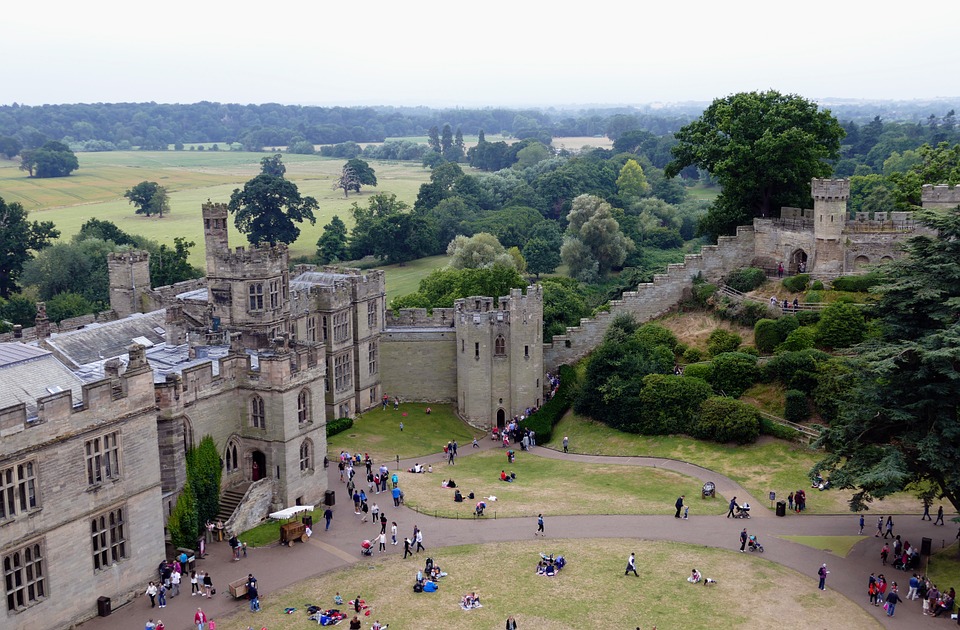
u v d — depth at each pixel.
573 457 120.81
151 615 75.56
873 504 97.44
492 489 106.44
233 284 110.62
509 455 119.81
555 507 99.06
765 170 142.50
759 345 127.12
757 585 80.00
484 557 86.00
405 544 86.44
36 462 69.12
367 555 86.56
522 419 133.25
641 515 96.50
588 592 78.50
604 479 109.88
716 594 78.31
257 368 95.25
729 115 146.38
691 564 84.31
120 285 131.25
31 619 69.56
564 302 167.50
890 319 88.50
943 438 82.38
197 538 88.69
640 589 79.12
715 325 137.88
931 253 86.75
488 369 135.62
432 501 101.00
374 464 115.50
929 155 160.12
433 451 124.12
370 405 138.50
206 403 90.56
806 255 139.62
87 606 74.31
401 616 74.25
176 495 86.81
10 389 72.31
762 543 88.94
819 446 90.31
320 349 98.38
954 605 75.31
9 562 67.81
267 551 87.50
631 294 145.75
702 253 146.38
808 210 142.12
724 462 111.19
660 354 130.62
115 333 106.56
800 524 93.44
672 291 146.75
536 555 86.38
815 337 121.62
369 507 98.88
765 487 103.44
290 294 121.19
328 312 126.56
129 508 77.81
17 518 67.88
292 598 77.81
